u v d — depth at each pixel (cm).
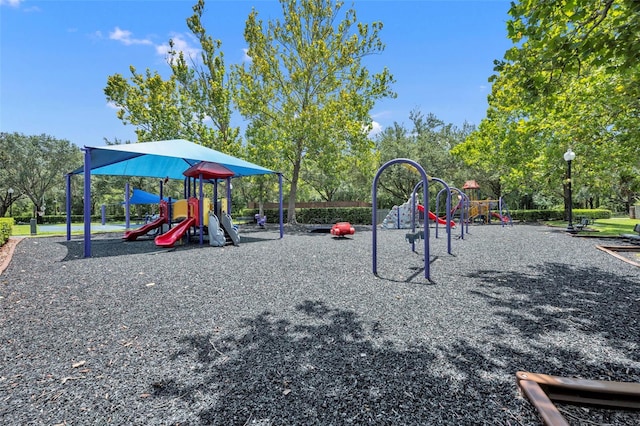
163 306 339
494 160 1780
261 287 416
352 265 568
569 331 263
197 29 1709
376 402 168
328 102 1608
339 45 1598
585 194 2583
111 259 649
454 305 335
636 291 379
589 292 378
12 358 222
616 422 154
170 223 1102
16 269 539
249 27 1597
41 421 155
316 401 169
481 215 1908
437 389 180
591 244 804
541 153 1433
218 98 1716
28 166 2930
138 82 1691
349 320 294
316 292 391
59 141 3144
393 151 2370
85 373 202
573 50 344
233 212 3191
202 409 164
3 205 3127
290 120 1555
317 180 2458
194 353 229
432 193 2461
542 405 154
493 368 204
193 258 658
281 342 247
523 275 471
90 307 336
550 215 2197
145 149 795
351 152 1719
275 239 1073
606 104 697
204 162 980
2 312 320
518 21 366
